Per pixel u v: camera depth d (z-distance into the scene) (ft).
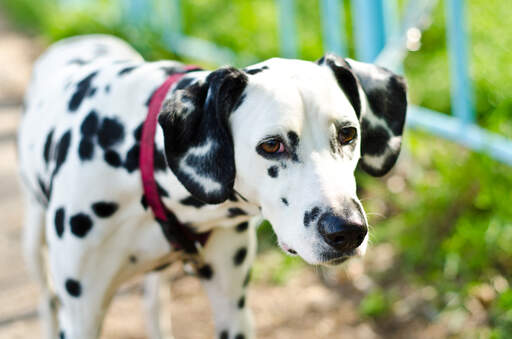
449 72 15.17
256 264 12.67
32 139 9.53
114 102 7.97
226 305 8.82
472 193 12.00
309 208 6.53
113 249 8.02
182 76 7.77
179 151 6.90
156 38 21.68
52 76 10.36
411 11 13.96
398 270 11.98
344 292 11.87
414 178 13.38
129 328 11.56
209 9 21.42
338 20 15.21
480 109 14.01
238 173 6.97
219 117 6.67
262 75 6.79
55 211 8.06
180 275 12.77
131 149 7.67
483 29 15.12
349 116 6.79
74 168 7.90
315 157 6.63
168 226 7.92
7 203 15.80
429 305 11.12
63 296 8.34
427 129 13.58
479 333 10.29
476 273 11.23
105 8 25.73
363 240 6.69
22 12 31.48
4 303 12.37
